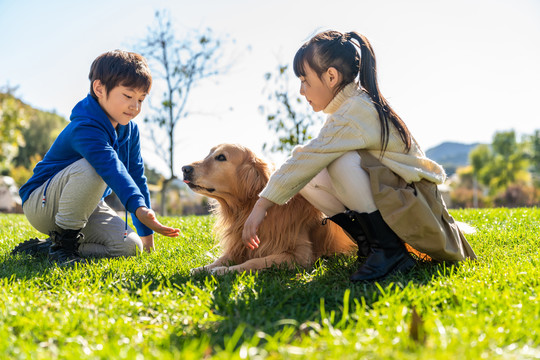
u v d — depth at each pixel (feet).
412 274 7.48
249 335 5.00
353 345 4.35
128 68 9.87
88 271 8.63
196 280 7.81
